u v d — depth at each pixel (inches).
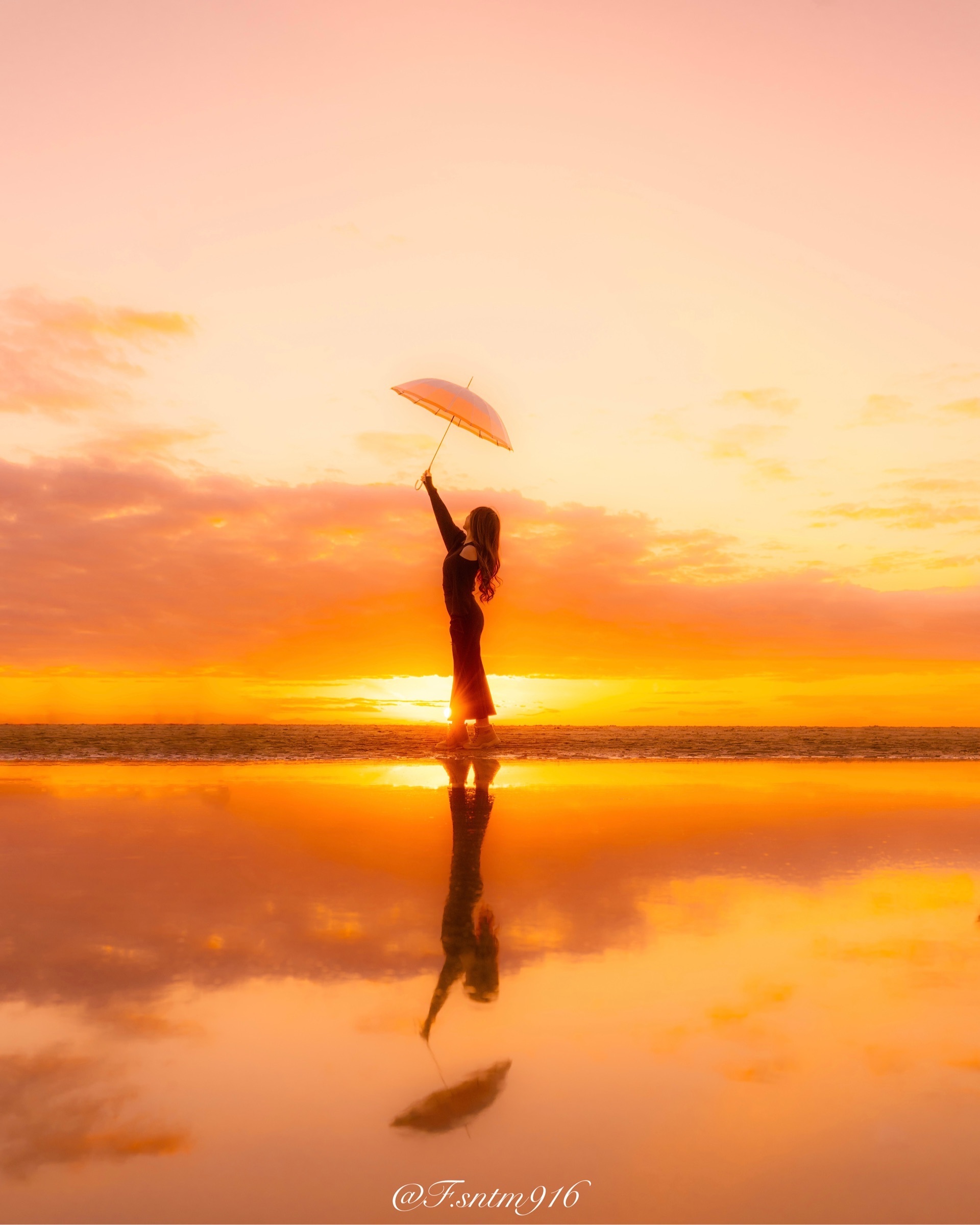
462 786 227.6
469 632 354.3
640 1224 40.1
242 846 137.5
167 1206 41.1
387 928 90.8
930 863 128.3
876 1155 46.3
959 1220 40.5
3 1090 52.8
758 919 95.8
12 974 74.5
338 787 223.1
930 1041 62.0
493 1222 39.9
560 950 83.7
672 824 164.1
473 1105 51.3
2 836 144.8
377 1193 42.4
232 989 71.5
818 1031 63.4
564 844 142.0
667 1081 54.9
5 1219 39.7
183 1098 51.9
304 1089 53.4
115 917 93.9
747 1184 43.4
